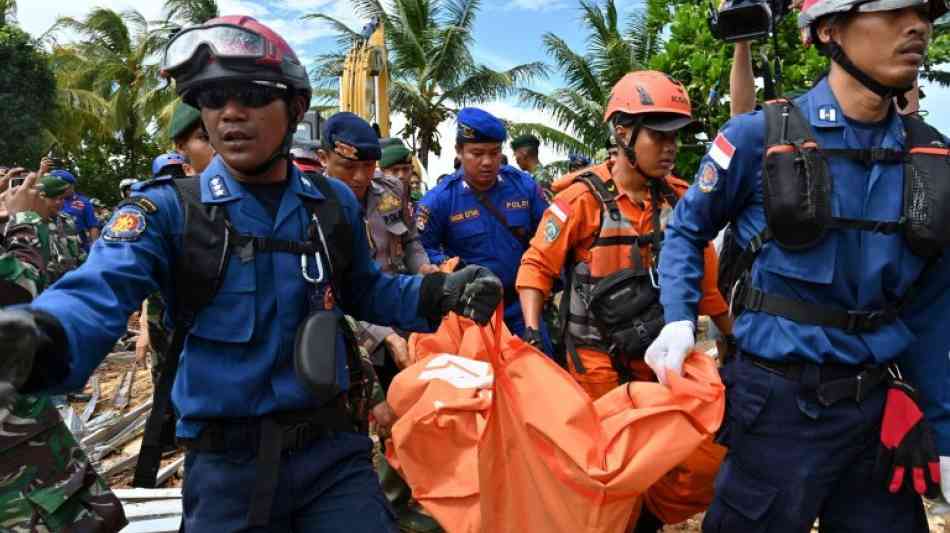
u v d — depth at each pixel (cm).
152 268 178
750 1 301
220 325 185
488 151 419
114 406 680
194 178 190
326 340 187
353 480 200
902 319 221
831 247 206
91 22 3275
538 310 332
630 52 2212
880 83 203
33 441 240
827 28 209
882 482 211
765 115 218
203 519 189
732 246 235
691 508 297
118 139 3512
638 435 220
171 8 3070
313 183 204
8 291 235
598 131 2397
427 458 262
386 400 305
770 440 216
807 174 205
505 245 430
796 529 214
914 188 205
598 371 319
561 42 2383
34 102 2314
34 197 277
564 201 322
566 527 222
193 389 187
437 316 214
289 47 189
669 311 232
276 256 190
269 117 185
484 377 265
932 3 201
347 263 203
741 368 224
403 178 509
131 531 363
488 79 2716
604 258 317
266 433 187
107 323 159
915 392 211
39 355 141
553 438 218
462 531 254
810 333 208
